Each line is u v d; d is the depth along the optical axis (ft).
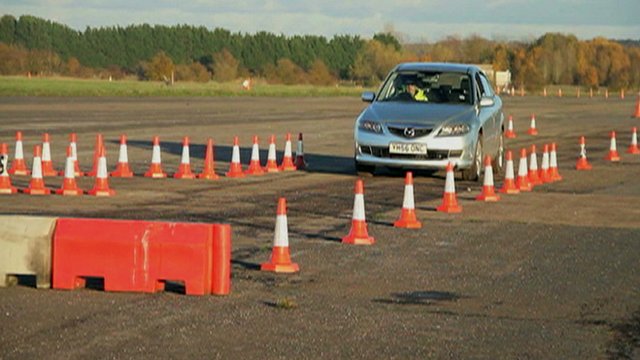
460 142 67.31
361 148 68.85
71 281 33.47
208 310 30.83
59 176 67.62
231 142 101.55
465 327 29.53
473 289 34.63
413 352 26.73
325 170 75.31
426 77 72.49
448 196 53.98
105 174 57.77
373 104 70.90
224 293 33.17
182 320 29.48
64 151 85.51
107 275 33.32
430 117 68.18
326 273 36.70
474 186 66.44
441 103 70.69
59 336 27.37
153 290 33.19
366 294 33.50
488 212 53.88
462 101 71.00
